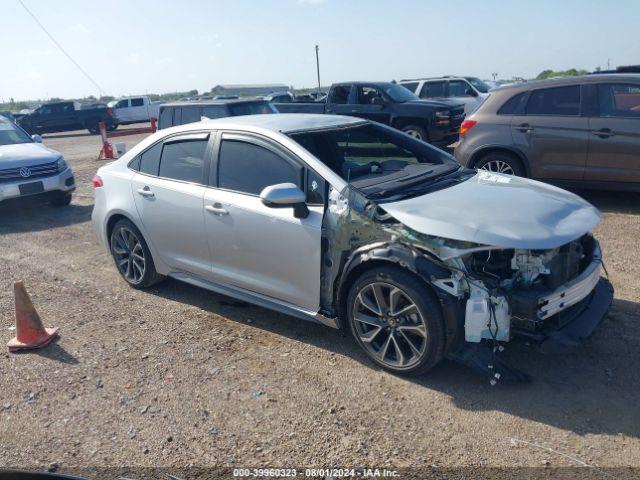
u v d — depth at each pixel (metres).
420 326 3.65
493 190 4.23
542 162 7.94
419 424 3.39
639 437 3.17
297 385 3.88
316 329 4.69
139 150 5.55
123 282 6.09
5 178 9.36
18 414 3.74
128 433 3.48
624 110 7.33
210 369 4.15
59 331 4.94
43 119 32.53
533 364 3.95
